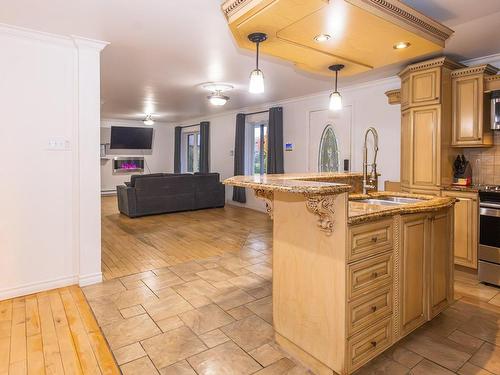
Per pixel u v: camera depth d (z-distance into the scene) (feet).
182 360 6.36
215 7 7.82
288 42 7.77
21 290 9.20
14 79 8.91
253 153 24.52
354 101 16.65
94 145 10.00
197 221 19.75
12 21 8.44
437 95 11.29
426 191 11.75
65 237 9.85
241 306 8.65
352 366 5.68
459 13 8.20
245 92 18.01
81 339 7.06
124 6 7.71
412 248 6.81
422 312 7.20
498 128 10.96
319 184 5.62
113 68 13.19
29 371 6.01
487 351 6.65
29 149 9.20
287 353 6.61
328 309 5.76
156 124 34.04
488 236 10.07
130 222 19.43
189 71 13.64
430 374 5.95
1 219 8.89
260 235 16.30
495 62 11.66
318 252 5.92
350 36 7.36
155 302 8.86
